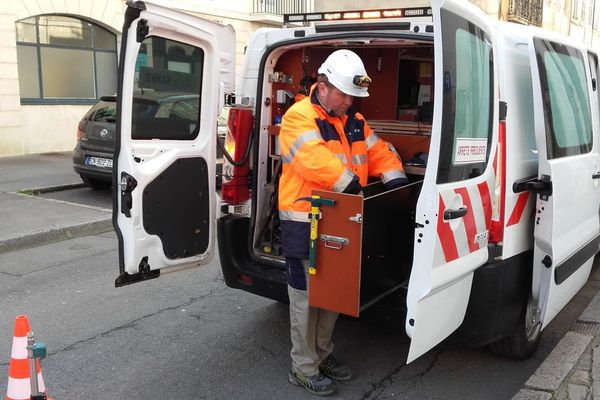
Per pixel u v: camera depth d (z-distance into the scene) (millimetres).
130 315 4438
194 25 3547
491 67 2955
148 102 3418
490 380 3486
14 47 11734
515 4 13344
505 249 3125
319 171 2943
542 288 3389
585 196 3904
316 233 2941
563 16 18656
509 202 3115
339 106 3064
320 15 3742
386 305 3303
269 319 4383
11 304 4629
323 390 3277
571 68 3801
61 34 12977
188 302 4711
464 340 3229
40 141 12586
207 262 3916
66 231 6723
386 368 3635
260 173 3955
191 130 3723
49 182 9383
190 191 3701
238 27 16422
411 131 4086
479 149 2916
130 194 3303
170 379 3482
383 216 3070
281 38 3828
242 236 3957
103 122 8344
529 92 3381
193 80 3688
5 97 11703
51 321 4301
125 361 3699
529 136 3361
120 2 13703
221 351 3854
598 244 4328
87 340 3992
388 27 3320
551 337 4086
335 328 4199
